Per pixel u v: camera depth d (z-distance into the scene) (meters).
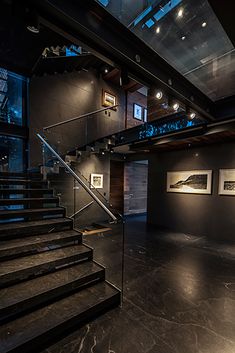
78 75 6.87
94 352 1.60
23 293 1.83
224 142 4.95
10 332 1.58
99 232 5.57
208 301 2.35
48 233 2.78
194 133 4.30
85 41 1.67
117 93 8.44
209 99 3.25
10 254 2.17
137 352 1.61
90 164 6.68
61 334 1.74
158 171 6.59
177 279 2.89
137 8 3.39
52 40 3.61
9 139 5.20
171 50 4.00
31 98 5.45
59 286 1.98
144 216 8.41
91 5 1.48
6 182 3.27
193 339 1.76
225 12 1.50
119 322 1.96
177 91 2.55
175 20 3.45
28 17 1.33
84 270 2.35
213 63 4.09
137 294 2.47
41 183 3.75
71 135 6.55
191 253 3.97
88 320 1.95
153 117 6.25
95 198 2.47
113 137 6.35
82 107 6.98
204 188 5.33
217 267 3.31
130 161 7.84
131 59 1.88
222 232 4.98
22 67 4.75
